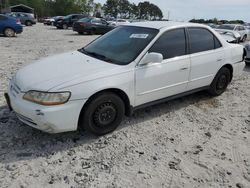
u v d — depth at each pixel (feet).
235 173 10.43
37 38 52.24
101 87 11.37
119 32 15.23
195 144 12.32
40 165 10.27
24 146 11.39
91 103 11.43
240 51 18.66
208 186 9.66
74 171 10.05
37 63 13.28
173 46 14.32
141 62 12.80
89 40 51.55
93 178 9.73
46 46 39.91
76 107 10.94
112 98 12.01
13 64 25.50
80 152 11.25
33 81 11.12
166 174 10.14
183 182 9.78
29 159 10.58
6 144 11.44
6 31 52.19
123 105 12.66
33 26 103.19
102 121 12.11
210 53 16.25
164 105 16.44
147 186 9.47
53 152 11.10
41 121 10.49
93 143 11.94
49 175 9.77
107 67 12.10
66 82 10.81
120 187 9.34
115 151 11.45
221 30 54.65
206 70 16.20
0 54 30.86
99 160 10.79
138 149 11.68
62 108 10.62
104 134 12.58
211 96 18.30
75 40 50.57
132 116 14.70
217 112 15.97
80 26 66.28
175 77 14.40
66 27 89.51
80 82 10.98
